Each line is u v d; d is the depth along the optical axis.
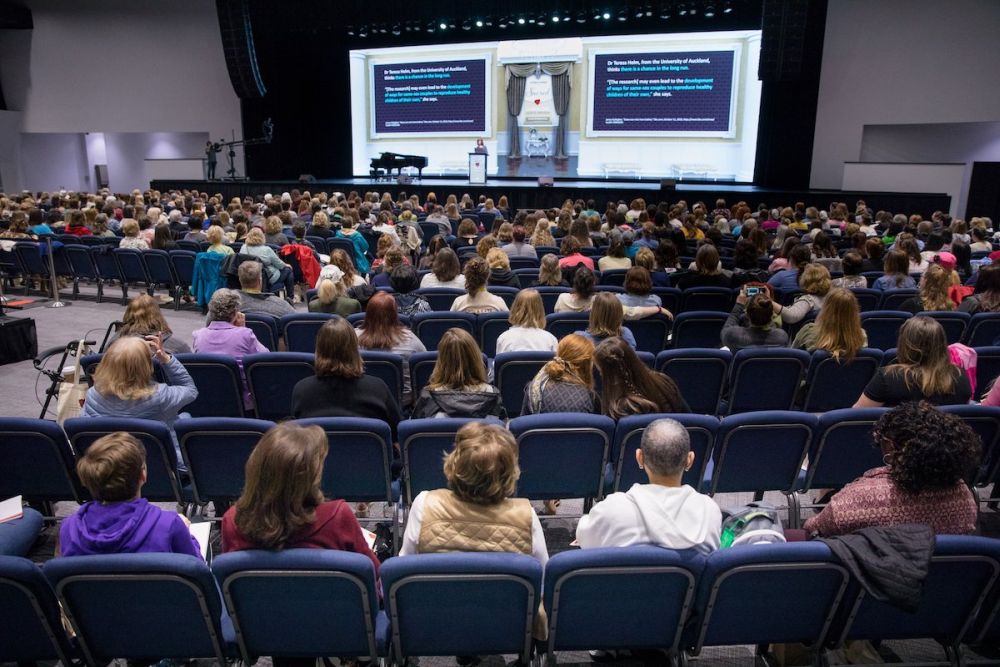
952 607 2.37
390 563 2.10
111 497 2.39
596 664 2.79
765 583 2.27
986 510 3.93
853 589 2.30
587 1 14.45
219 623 2.29
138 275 8.84
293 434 2.23
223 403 4.36
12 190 21.78
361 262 9.73
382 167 17.81
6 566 2.12
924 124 15.99
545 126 17.80
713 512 2.33
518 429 3.22
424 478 3.33
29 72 21.42
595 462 3.35
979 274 5.44
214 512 3.93
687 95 16.66
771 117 16.23
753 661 2.83
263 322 5.38
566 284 6.71
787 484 3.50
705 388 4.57
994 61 14.77
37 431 3.16
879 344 5.44
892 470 2.35
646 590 2.25
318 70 19.50
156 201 13.94
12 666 2.64
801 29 13.66
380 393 3.50
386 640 2.36
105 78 21.06
